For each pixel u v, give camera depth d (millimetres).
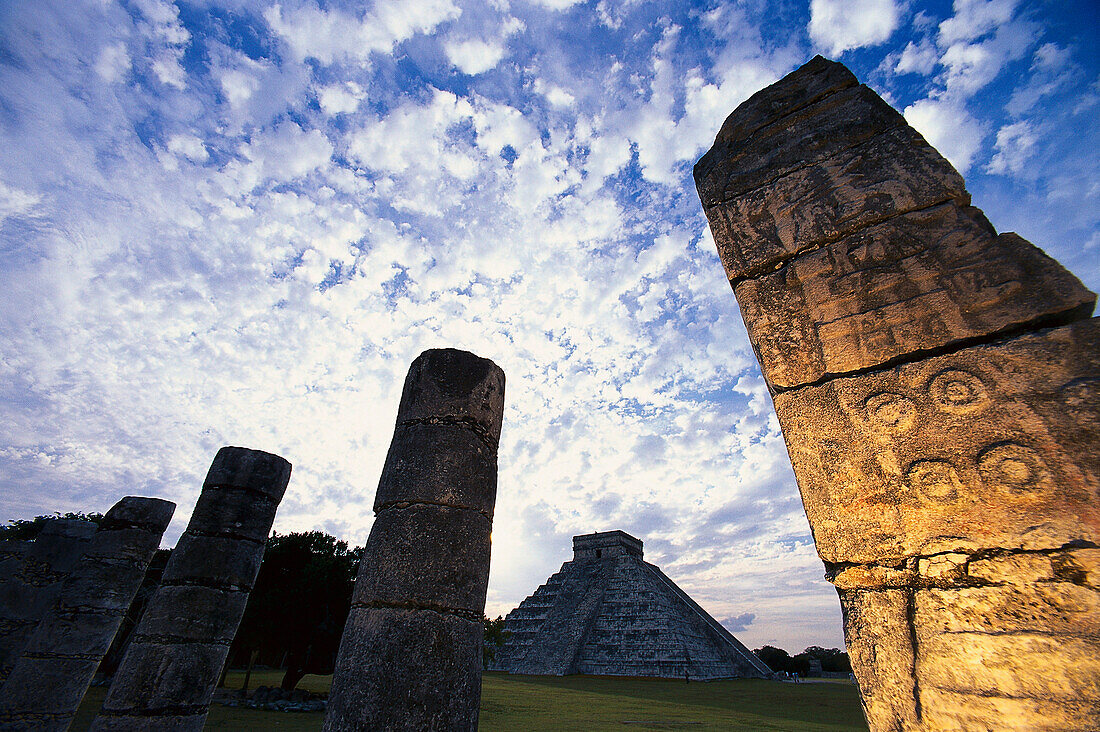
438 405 5168
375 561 4484
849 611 2201
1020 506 1954
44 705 7891
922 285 2475
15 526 21672
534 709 16438
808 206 2955
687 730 12648
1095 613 1727
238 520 8141
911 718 1903
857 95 3125
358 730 3730
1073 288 2172
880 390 2387
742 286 3012
